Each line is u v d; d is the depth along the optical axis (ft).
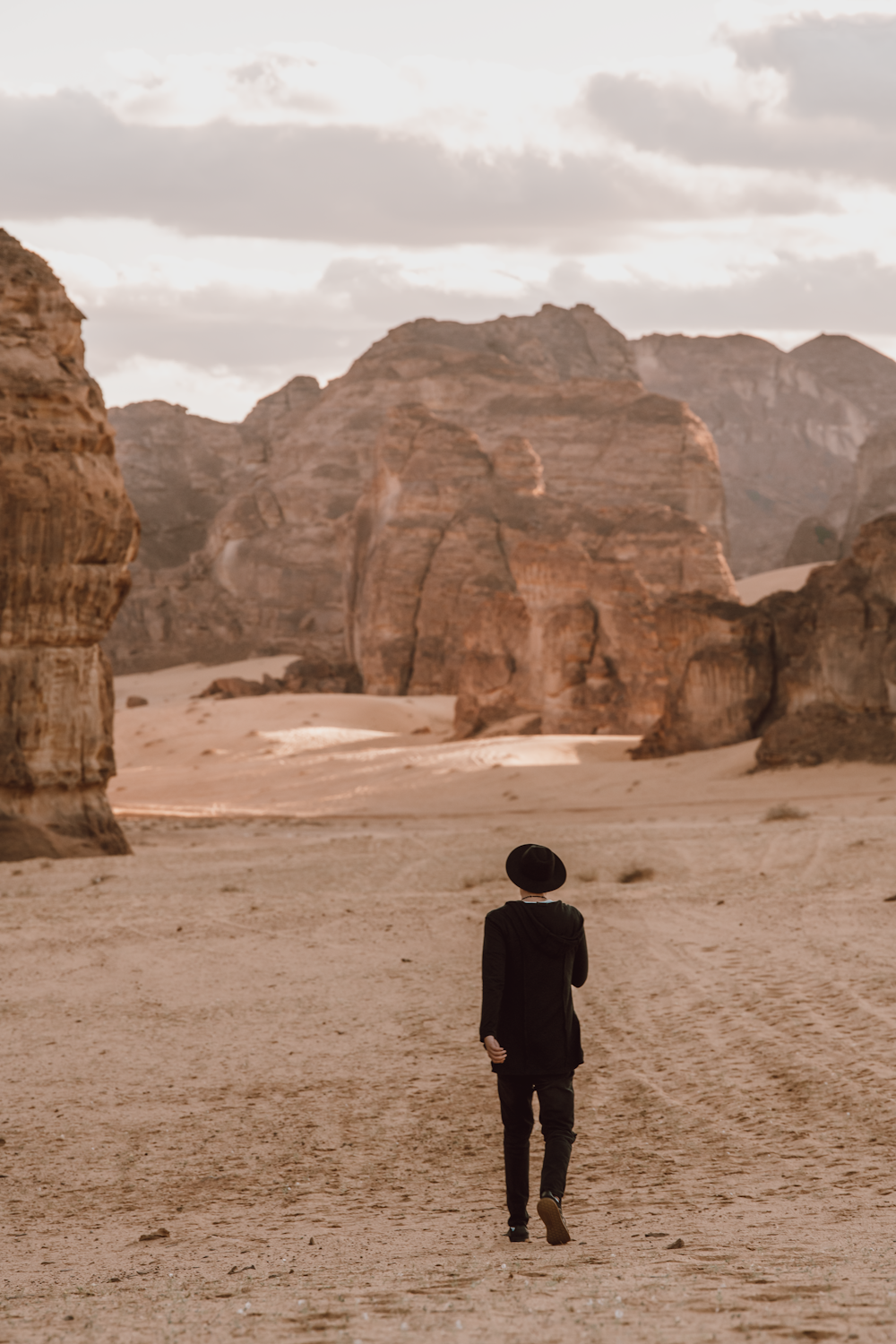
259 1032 41.45
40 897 79.71
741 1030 35.60
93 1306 16.47
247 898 75.61
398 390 650.02
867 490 581.94
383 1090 33.73
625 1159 26.45
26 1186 27.43
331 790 235.61
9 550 117.19
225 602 632.38
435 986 46.85
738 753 207.51
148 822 168.14
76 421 122.01
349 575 529.04
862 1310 12.90
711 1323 12.65
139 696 481.46
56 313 124.88
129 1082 36.06
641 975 44.50
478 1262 18.31
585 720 328.29
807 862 74.18
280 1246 20.95
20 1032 43.01
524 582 342.44
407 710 379.96
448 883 80.59
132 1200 26.03
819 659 194.49
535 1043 20.02
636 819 146.00
